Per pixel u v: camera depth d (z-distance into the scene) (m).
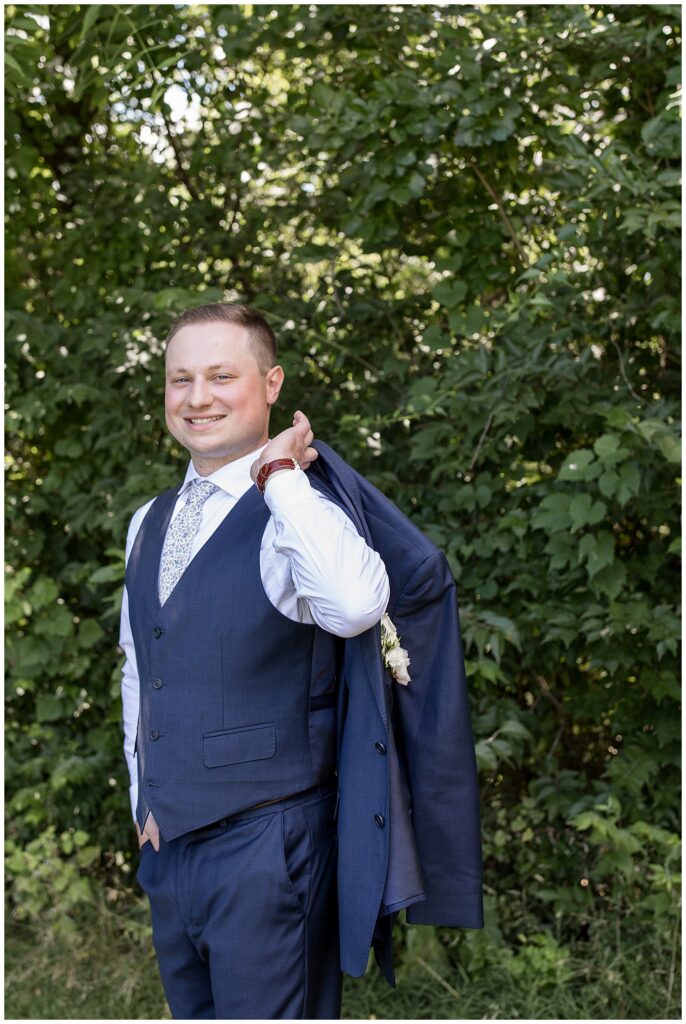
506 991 2.50
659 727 2.60
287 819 1.55
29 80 2.50
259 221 3.06
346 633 1.41
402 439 2.83
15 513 3.06
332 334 2.92
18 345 2.99
